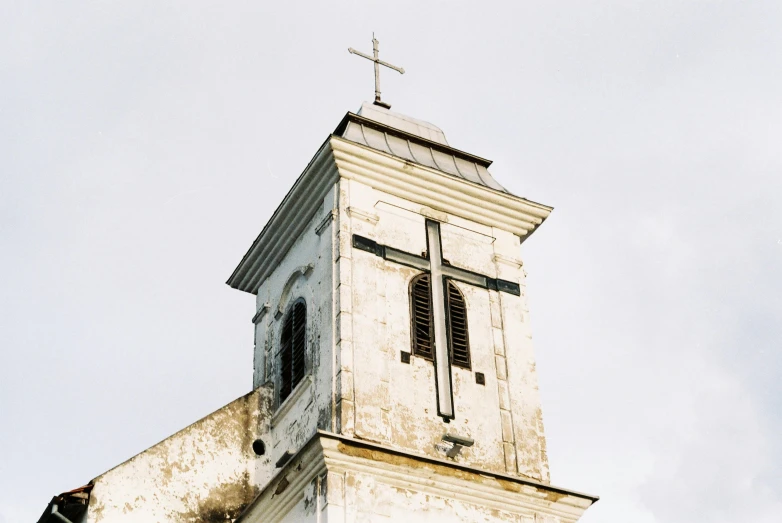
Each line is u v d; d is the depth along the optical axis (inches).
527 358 1140.5
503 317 1155.3
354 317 1074.1
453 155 1251.8
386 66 1347.2
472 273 1165.7
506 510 1039.0
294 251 1211.2
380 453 997.2
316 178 1164.5
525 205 1207.6
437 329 1113.4
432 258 1152.2
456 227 1187.3
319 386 1067.9
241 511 1093.8
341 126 1229.7
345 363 1044.5
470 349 1118.4
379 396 1042.7
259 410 1151.0
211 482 1097.4
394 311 1100.5
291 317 1177.4
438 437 1052.5
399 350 1080.8
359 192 1150.3
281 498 1026.1
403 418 1046.4
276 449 1125.1
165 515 1065.5
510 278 1184.2
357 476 988.6
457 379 1093.1
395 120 1278.3
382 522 977.5
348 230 1121.4
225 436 1123.9
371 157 1150.3
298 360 1130.7
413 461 1007.6
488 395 1098.7
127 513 1051.3
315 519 970.7
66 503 1034.7
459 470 1024.2
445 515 1009.5
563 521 1056.8
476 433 1071.0
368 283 1101.1
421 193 1178.0
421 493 1009.5
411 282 1127.0
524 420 1099.9
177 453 1096.2
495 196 1196.5
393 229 1148.5
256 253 1254.3
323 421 1042.1
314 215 1183.6
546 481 1072.8
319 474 987.3
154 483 1074.7
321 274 1128.8
